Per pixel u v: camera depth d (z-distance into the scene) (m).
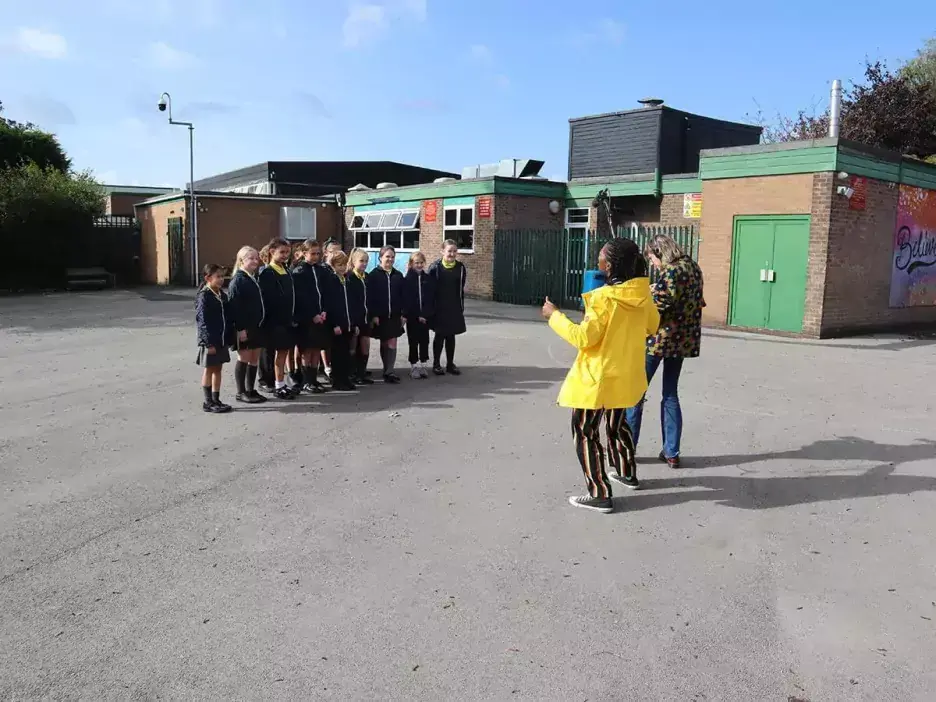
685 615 3.65
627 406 4.79
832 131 13.71
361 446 6.47
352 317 8.54
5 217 25.81
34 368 10.04
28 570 4.14
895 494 5.24
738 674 3.17
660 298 5.53
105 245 29.08
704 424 7.10
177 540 4.54
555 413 7.61
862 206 13.54
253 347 7.85
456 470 5.84
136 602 3.78
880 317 14.45
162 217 27.67
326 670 3.20
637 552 4.36
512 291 20.14
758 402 7.97
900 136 22.05
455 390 8.68
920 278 15.38
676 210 19.14
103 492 5.36
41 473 5.76
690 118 20.17
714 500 5.17
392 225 24.73
